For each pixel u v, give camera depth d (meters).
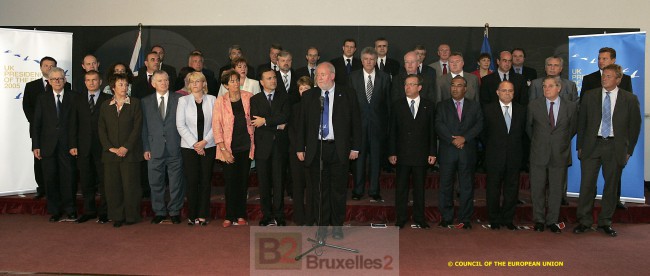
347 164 4.94
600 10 8.05
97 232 5.36
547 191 6.53
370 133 6.13
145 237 5.15
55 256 4.53
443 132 5.49
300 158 5.02
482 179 7.08
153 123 5.65
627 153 5.34
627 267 4.28
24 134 6.50
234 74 5.36
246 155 5.54
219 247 4.80
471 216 5.77
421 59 6.85
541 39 8.10
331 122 4.88
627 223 5.90
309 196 5.07
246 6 8.25
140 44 8.06
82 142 5.76
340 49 8.20
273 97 5.38
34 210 6.26
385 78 6.16
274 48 7.18
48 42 6.59
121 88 5.55
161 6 8.27
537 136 5.49
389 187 7.08
